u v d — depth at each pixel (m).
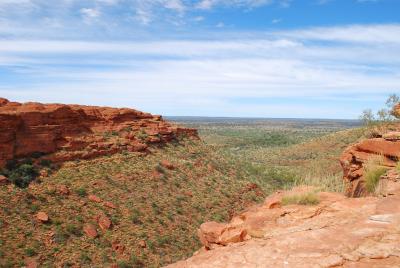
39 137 40.59
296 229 6.74
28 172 36.12
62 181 36.88
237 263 5.31
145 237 31.83
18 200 31.62
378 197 7.93
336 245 5.41
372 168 9.94
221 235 7.83
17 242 26.81
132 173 43.47
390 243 5.22
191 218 38.00
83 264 26.84
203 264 5.51
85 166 41.28
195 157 58.66
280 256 5.30
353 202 7.79
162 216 36.38
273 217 7.62
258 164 99.06
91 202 34.75
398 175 8.85
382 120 13.25
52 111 44.22
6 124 37.56
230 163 64.38
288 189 9.49
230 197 46.72
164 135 59.41
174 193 42.47
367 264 4.73
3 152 36.38
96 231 30.73
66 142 43.62
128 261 28.23
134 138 53.31
